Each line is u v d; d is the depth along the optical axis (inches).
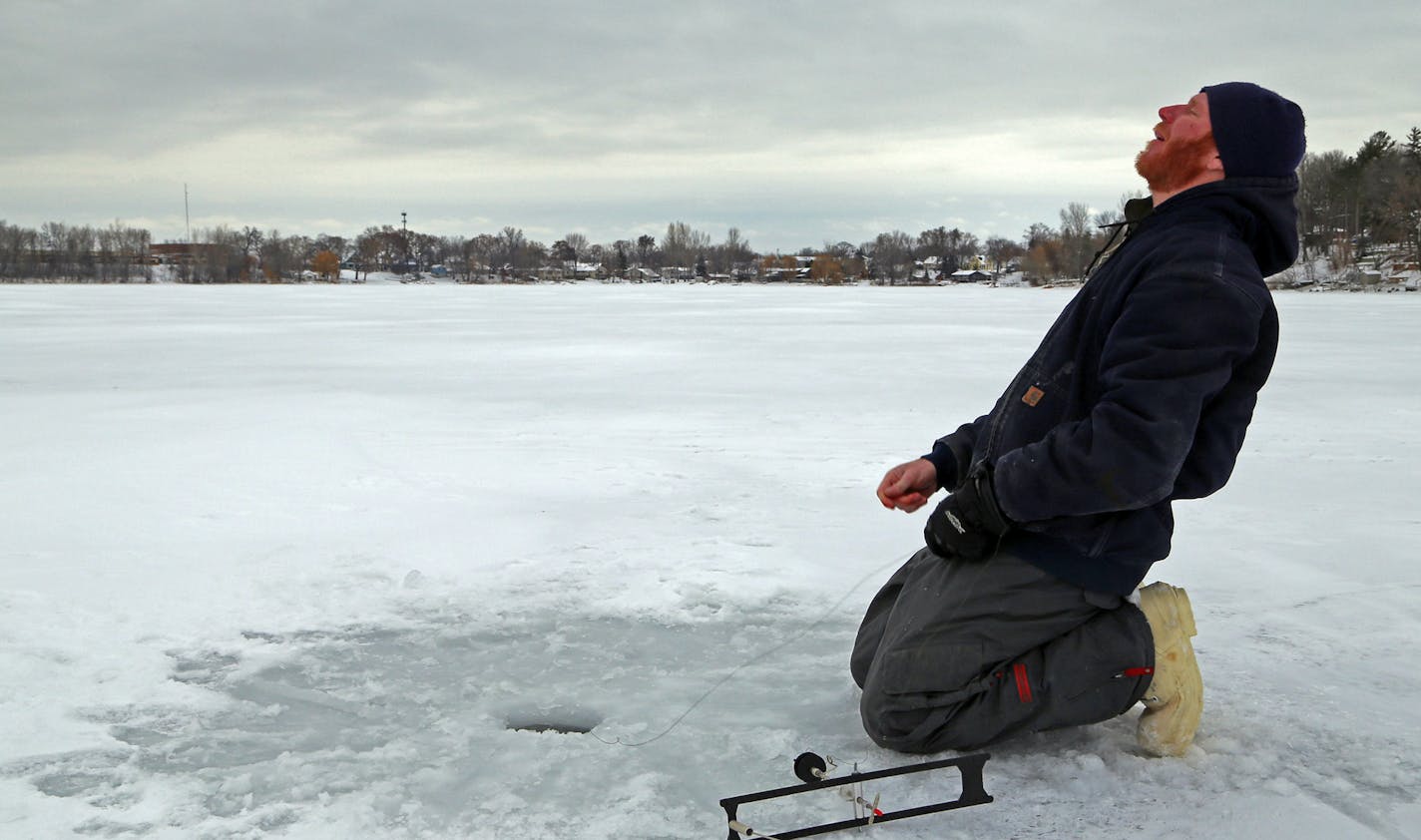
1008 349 714.2
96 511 236.4
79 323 1069.8
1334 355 656.4
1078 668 111.2
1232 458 110.6
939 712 114.2
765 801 109.2
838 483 265.6
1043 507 105.5
